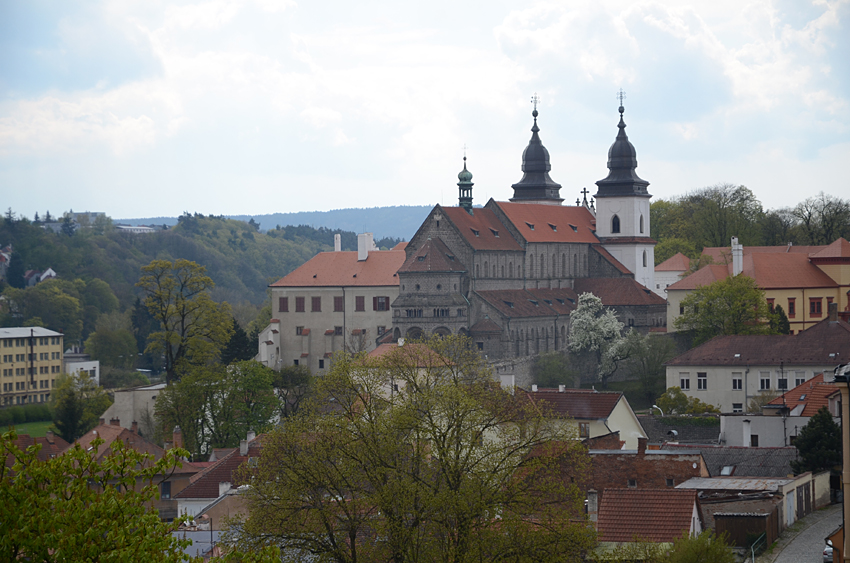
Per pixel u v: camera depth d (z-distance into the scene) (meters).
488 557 77.62
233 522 86.81
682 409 184.00
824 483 109.94
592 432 129.50
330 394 98.25
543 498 83.12
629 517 83.44
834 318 187.12
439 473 85.44
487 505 79.56
